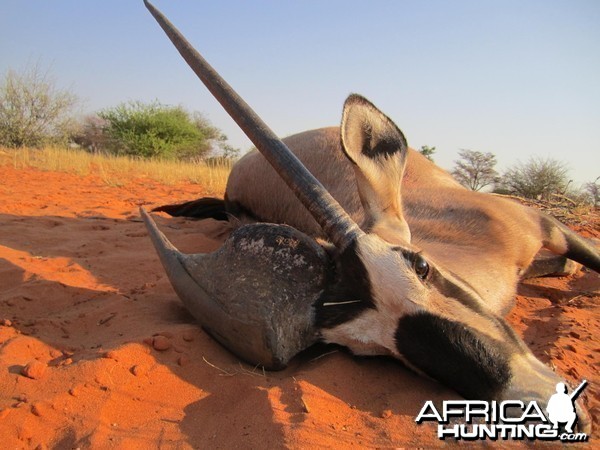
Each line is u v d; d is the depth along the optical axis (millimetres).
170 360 826
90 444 647
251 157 1646
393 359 798
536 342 995
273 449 646
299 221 1348
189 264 880
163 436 674
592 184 2891
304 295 793
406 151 864
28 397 721
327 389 770
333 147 1347
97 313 1013
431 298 726
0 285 1175
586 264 1231
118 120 8008
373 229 826
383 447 663
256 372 809
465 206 1129
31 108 5797
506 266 1050
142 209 1012
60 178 3375
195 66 971
